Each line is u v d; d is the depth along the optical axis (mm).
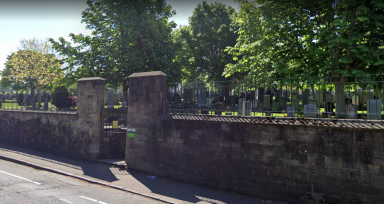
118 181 9914
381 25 10648
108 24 22719
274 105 9023
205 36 31875
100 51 22000
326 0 12188
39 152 15086
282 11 13273
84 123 13188
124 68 22281
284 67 13945
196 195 8469
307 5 12781
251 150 8305
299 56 13680
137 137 11141
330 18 12406
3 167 11852
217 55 32219
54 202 7414
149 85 10859
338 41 10820
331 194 6992
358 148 6680
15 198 7586
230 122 8695
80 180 10211
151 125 10719
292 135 7605
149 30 22484
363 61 11758
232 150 8680
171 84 10984
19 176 10305
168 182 9820
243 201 7910
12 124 17531
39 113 15562
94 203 7586
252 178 8266
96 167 11867
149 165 10742
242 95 9547
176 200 8039
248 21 14797
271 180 7918
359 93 10352
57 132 14477
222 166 8883
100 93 12992
